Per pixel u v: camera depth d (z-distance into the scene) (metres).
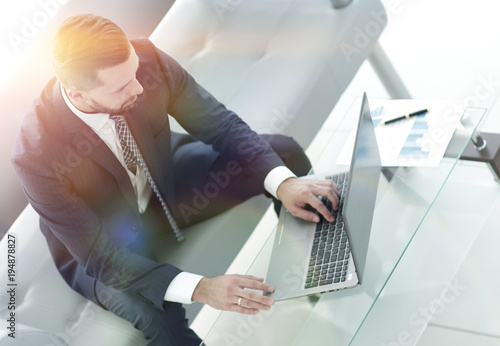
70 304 2.05
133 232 2.03
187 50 2.68
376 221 1.67
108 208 1.98
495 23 2.91
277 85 2.43
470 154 1.98
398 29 3.09
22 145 1.82
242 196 2.13
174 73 2.01
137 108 1.89
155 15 2.87
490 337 1.97
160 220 2.13
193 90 2.06
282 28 2.62
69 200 1.83
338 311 1.54
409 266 1.90
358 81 2.99
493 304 2.04
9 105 2.45
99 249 1.86
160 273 1.83
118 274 1.86
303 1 2.68
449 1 3.10
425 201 1.67
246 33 2.66
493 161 1.93
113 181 1.94
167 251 2.11
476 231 1.94
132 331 1.93
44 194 1.80
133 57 1.71
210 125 2.06
